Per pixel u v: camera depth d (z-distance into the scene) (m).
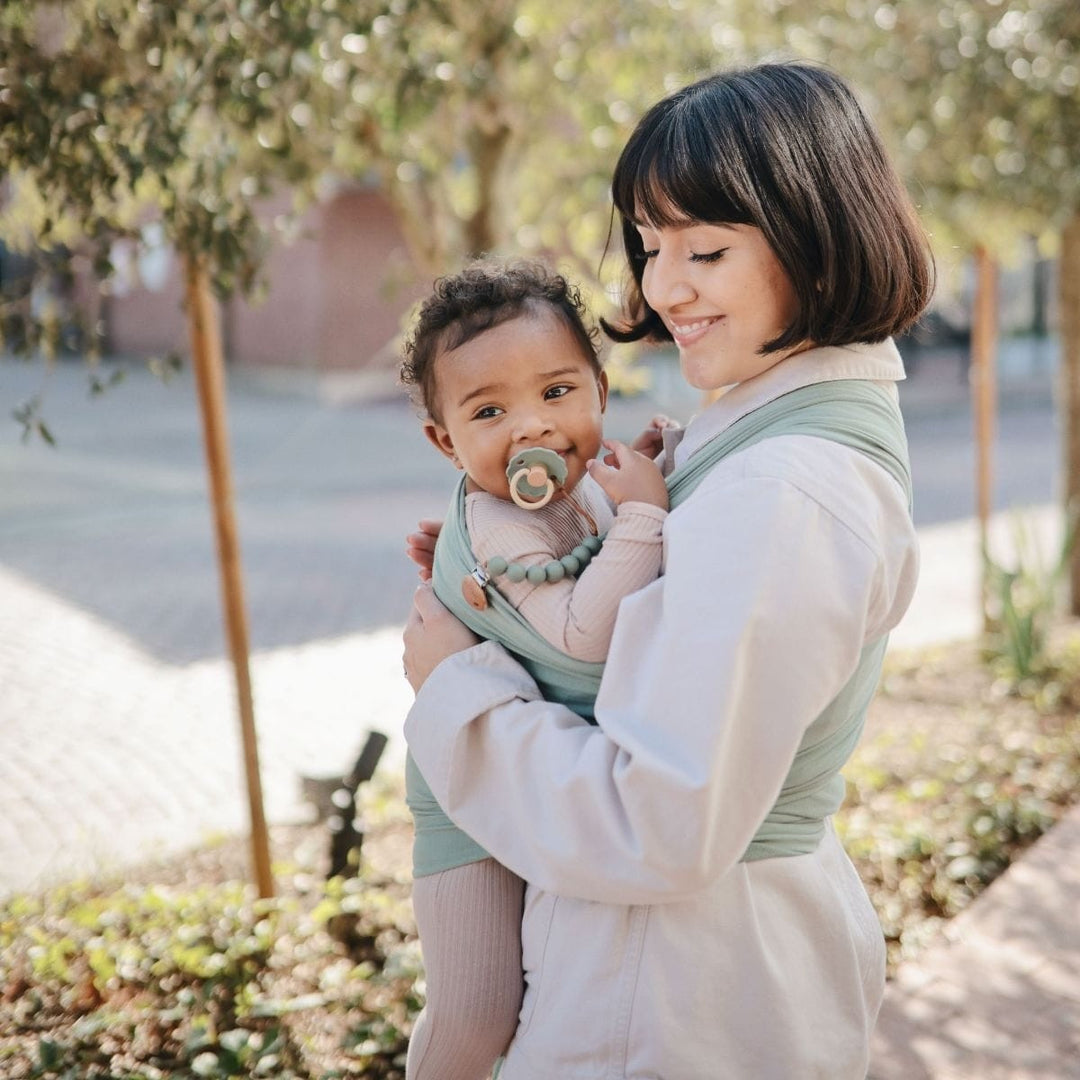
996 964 3.00
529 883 1.42
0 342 2.82
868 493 1.25
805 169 1.25
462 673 1.36
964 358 19.98
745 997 1.31
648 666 1.22
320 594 7.70
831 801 1.42
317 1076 2.63
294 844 4.22
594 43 4.18
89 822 4.46
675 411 15.88
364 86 3.45
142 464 12.62
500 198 4.45
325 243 18.03
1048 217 5.42
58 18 2.97
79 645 6.62
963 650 6.18
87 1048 2.69
